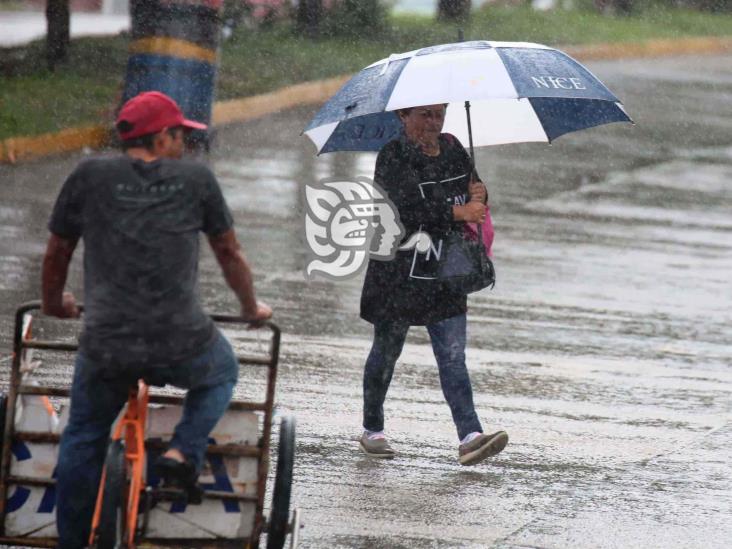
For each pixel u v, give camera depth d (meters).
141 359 12.54
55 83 55.59
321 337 26.19
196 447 12.85
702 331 27.98
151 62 45.78
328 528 16.52
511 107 20.16
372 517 17.00
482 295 30.33
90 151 47.75
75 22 77.62
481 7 90.69
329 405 21.89
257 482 13.45
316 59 68.31
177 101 45.59
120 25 77.62
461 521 16.97
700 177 49.44
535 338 26.75
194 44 45.69
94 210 12.62
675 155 53.94
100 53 62.62
